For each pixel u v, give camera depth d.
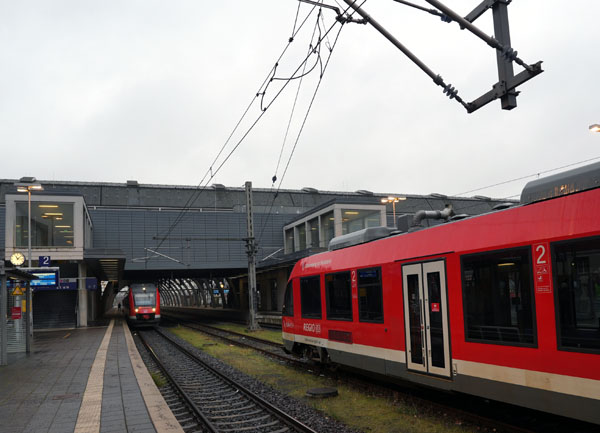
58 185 48.69
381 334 9.43
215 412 9.00
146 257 39.78
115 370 13.02
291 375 12.49
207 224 42.12
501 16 6.27
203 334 28.20
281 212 51.75
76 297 34.59
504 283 6.76
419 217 9.83
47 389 10.44
